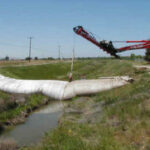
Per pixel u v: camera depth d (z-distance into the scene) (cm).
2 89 3341
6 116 1891
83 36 2483
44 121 1888
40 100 2662
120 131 1277
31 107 2342
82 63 8450
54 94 2923
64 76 5559
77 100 2614
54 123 1817
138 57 7881
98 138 1237
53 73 6212
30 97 2725
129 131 1231
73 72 6412
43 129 1653
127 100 1867
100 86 2773
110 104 1986
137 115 1430
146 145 1027
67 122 1683
